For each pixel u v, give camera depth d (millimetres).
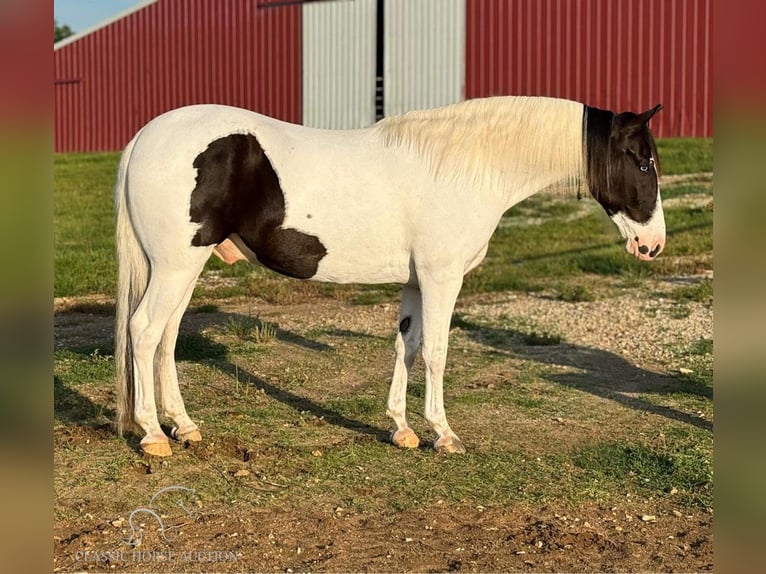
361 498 4449
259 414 5777
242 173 4590
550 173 4922
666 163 18531
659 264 11297
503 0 21859
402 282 4984
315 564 3754
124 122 28016
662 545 4012
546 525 4176
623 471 4891
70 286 10172
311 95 24328
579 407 6113
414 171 4758
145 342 4723
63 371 6629
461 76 22438
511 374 6996
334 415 5832
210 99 26094
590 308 9367
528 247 13164
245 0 25125
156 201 4551
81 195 19453
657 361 7418
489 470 4855
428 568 3742
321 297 10047
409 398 6277
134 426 4980
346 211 4715
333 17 23766
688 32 20328
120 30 27547
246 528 4094
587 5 21125
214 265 11992
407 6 22859
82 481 4535
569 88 21500
